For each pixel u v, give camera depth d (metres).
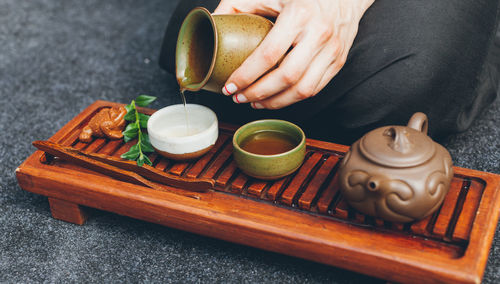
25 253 0.84
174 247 0.84
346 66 0.87
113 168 0.82
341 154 0.84
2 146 1.01
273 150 0.82
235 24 0.78
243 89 0.80
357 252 0.73
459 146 0.96
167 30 1.04
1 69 1.20
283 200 0.79
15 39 1.33
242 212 0.78
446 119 0.92
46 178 0.84
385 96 0.86
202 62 0.82
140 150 0.84
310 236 0.75
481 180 0.79
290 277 0.80
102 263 0.83
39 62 1.22
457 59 0.87
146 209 0.80
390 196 0.72
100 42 1.30
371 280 0.79
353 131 0.90
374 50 0.86
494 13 0.90
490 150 0.95
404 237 0.75
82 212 0.87
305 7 0.78
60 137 0.88
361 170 0.73
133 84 1.14
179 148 0.82
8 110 1.09
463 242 0.73
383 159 0.72
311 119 0.92
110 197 0.81
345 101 0.88
